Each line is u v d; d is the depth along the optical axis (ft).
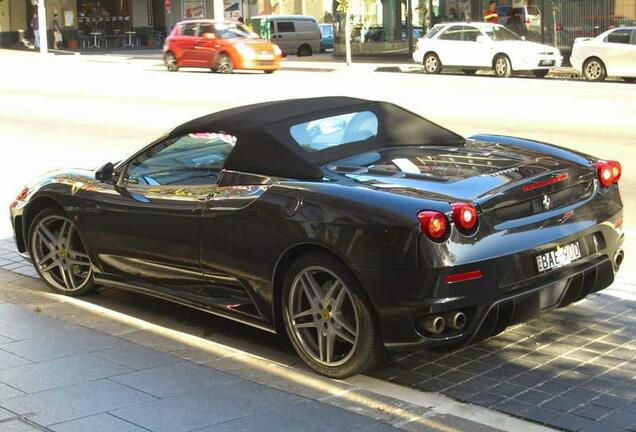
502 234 15.55
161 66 111.55
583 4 96.68
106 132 52.65
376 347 15.79
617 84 74.38
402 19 115.65
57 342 18.58
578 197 17.26
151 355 17.81
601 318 19.30
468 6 107.45
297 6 179.42
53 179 21.99
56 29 163.32
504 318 15.67
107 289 22.89
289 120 18.35
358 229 15.39
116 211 19.98
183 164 19.08
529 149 18.78
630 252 24.70
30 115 61.57
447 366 16.97
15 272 24.75
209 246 18.02
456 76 87.45
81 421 14.39
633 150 39.60
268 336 19.22
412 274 14.90
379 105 19.81
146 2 181.16
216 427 14.16
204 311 20.11
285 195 16.70
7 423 14.33
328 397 15.58
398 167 17.28
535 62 83.71
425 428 14.16
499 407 14.98
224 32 97.40
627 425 14.08
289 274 16.71
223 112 19.70
